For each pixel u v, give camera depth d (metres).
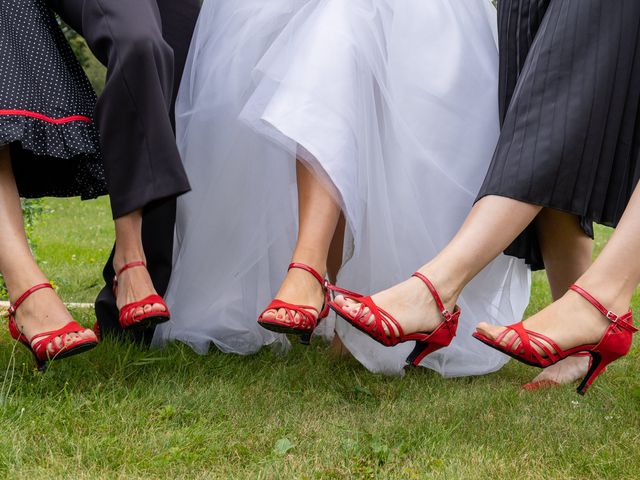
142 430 1.88
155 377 2.25
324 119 2.16
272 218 2.60
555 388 2.38
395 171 2.38
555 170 2.03
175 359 2.50
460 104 2.45
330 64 2.22
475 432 1.96
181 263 2.68
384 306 2.01
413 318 2.03
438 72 2.44
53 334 2.03
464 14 2.54
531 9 2.36
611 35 2.07
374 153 2.35
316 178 2.24
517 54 2.40
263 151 2.58
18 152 2.16
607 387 2.39
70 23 2.27
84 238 6.43
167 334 2.67
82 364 2.30
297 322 2.11
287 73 2.23
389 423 2.00
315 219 2.22
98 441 1.78
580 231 2.40
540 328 1.98
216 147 2.59
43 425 1.84
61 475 1.61
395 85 2.40
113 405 1.98
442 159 2.42
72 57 2.23
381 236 2.37
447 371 2.54
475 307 2.56
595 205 2.12
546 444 1.90
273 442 1.85
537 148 2.05
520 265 2.71
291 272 2.20
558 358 1.98
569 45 2.08
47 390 2.07
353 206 2.19
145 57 2.07
